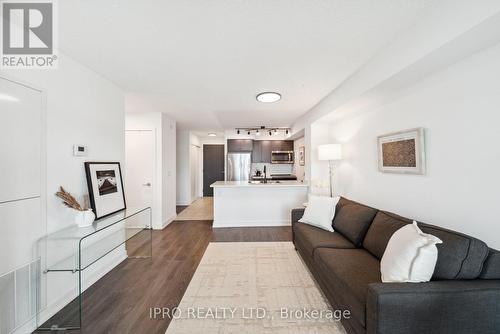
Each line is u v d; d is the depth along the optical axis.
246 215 4.67
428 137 2.06
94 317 1.84
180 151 7.00
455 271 1.32
